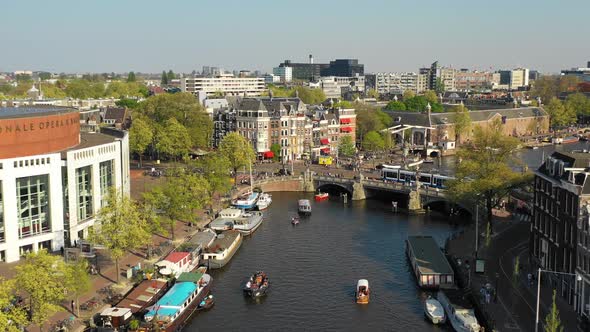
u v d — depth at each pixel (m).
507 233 126.75
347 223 147.88
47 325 80.88
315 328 88.69
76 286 82.19
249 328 88.69
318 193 185.25
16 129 105.94
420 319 91.19
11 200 105.19
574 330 79.00
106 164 127.12
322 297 99.94
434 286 102.06
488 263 107.38
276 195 182.50
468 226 141.25
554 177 95.56
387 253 123.00
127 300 89.88
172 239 123.00
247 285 100.88
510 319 83.31
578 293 83.94
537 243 102.88
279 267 114.62
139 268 102.12
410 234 137.38
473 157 125.94
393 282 106.38
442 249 121.12
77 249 103.00
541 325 81.06
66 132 119.94
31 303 75.94
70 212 114.25
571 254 87.44
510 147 124.75
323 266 115.06
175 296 90.94
